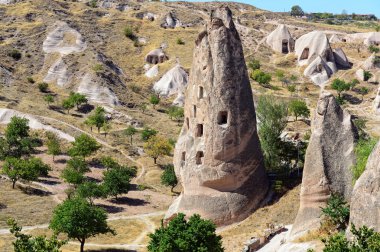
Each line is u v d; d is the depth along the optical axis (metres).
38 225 54.66
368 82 116.81
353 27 188.75
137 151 85.69
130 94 110.69
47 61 117.88
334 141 36.09
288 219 43.94
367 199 26.81
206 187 46.50
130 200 66.38
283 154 53.19
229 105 46.50
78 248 49.22
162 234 33.72
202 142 47.03
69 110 99.12
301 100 98.81
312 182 35.81
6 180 66.31
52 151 77.38
